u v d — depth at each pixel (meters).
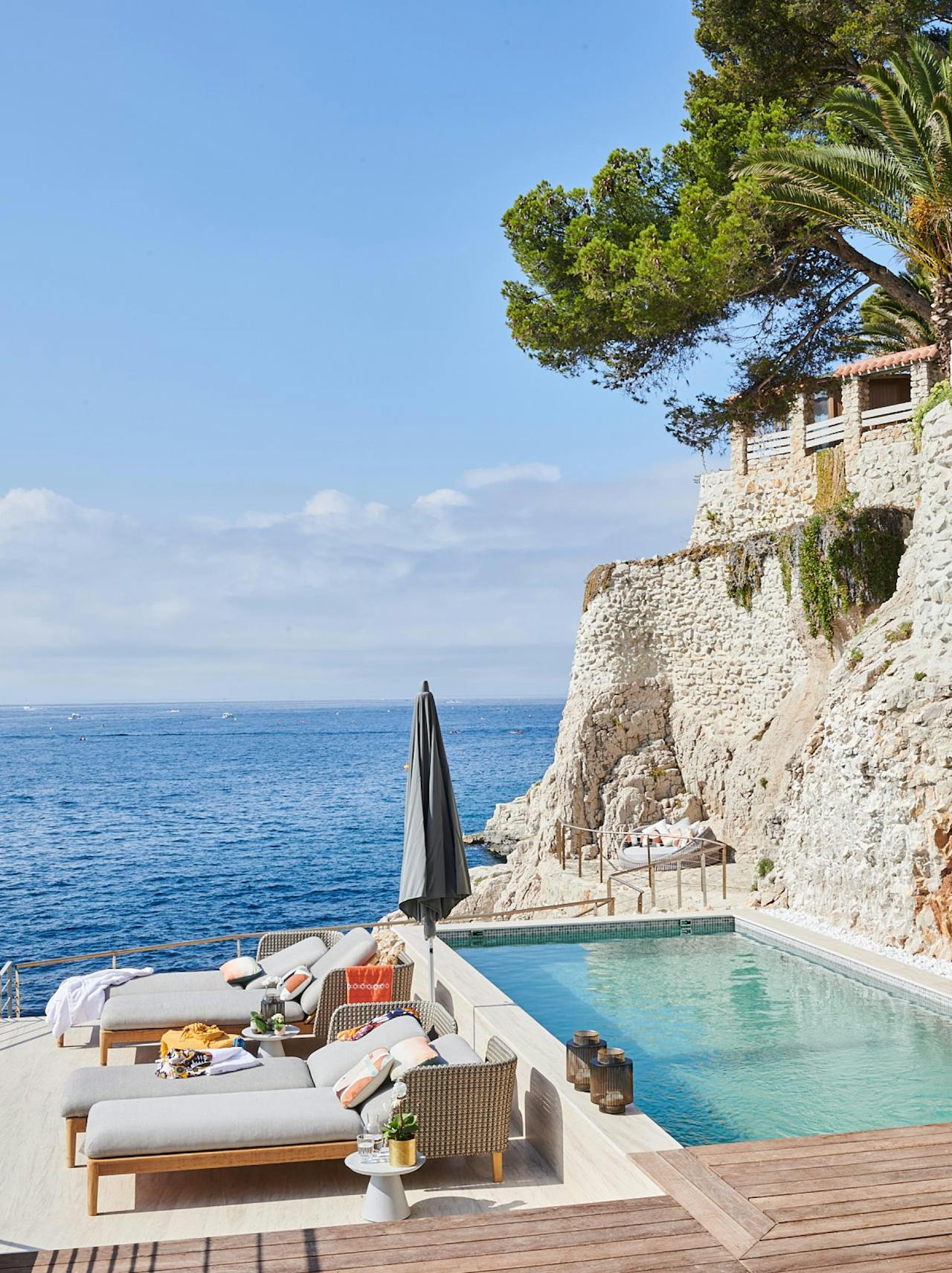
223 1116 7.36
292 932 12.95
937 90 16.95
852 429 25.20
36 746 156.50
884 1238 5.61
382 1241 5.86
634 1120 7.19
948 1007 10.98
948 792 13.42
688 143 22.92
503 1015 9.55
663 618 27.92
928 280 20.44
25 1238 6.84
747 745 24.61
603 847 26.06
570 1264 5.48
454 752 125.25
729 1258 5.45
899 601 17.14
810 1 21.16
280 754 136.38
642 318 21.19
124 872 46.03
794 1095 8.63
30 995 26.53
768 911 16.61
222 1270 5.57
